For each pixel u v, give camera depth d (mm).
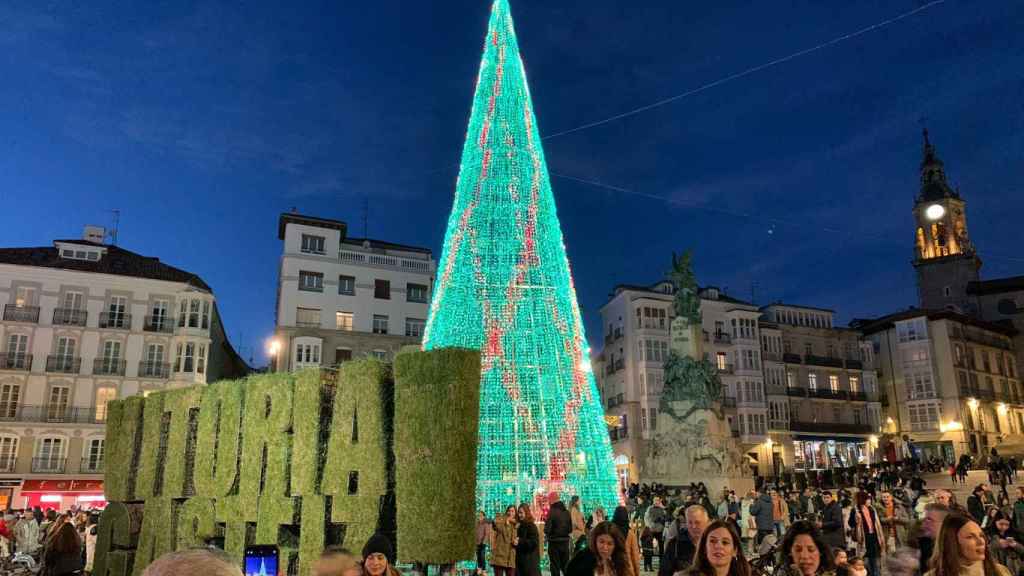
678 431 31016
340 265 51938
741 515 20156
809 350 63875
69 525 10086
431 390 12727
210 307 49125
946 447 61656
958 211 78000
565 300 20547
